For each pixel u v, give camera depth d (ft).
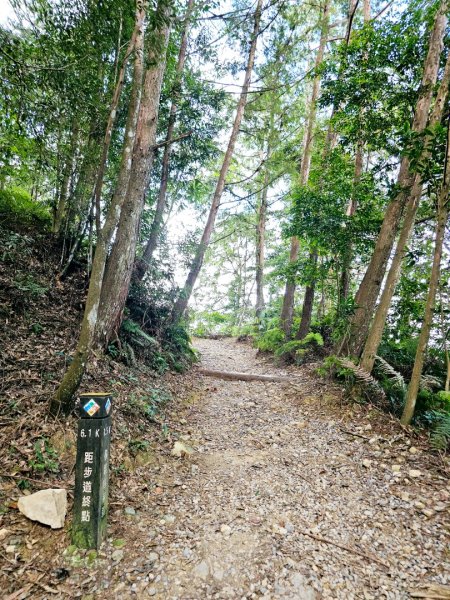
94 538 7.38
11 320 13.75
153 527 8.33
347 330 18.58
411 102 16.48
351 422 14.62
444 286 19.60
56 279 17.85
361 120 17.97
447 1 13.83
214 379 23.11
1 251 16.51
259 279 45.85
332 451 12.64
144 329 21.70
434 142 12.47
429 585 6.87
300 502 9.66
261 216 45.96
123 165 10.23
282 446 13.28
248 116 32.01
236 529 8.44
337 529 8.55
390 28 16.69
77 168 18.39
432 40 14.53
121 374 15.15
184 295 24.84
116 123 18.19
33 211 21.42
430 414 13.64
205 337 50.83
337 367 18.80
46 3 13.29
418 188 14.14
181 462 11.59
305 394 18.62
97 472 7.48
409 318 21.53
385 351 19.24
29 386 11.00
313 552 7.75
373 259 18.57
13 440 9.12
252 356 34.53
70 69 14.21
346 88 17.17
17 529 7.29
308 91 34.96
